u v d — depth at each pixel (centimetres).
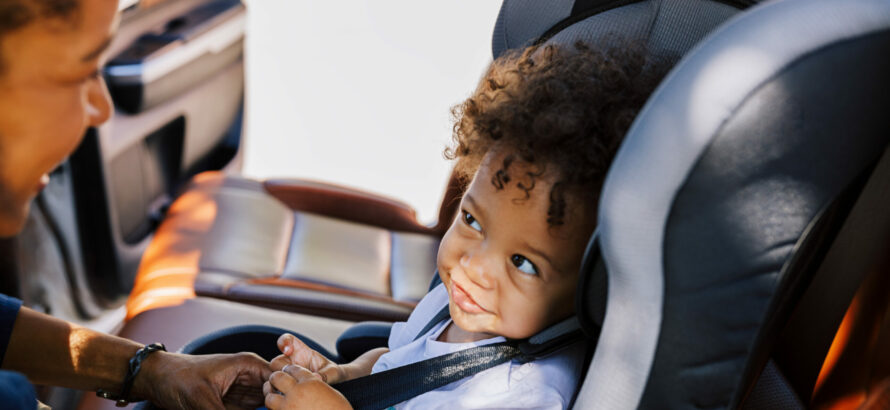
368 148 259
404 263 170
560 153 63
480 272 69
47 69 56
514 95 67
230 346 97
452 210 174
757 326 55
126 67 163
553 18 84
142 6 181
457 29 299
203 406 85
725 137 50
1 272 140
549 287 68
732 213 51
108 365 87
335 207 180
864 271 77
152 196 194
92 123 67
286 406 74
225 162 228
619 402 59
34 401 62
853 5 53
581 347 77
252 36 286
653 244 52
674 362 56
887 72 53
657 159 51
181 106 188
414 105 274
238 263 152
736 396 58
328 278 157
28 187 63
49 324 86
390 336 95
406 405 77
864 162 56
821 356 86
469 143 71
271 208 175
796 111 50
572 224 65
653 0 79
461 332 83
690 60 52
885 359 69
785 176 51
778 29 51
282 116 264
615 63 68
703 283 53
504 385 74
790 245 53
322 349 101
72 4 55
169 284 141
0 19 53
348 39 291
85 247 165
